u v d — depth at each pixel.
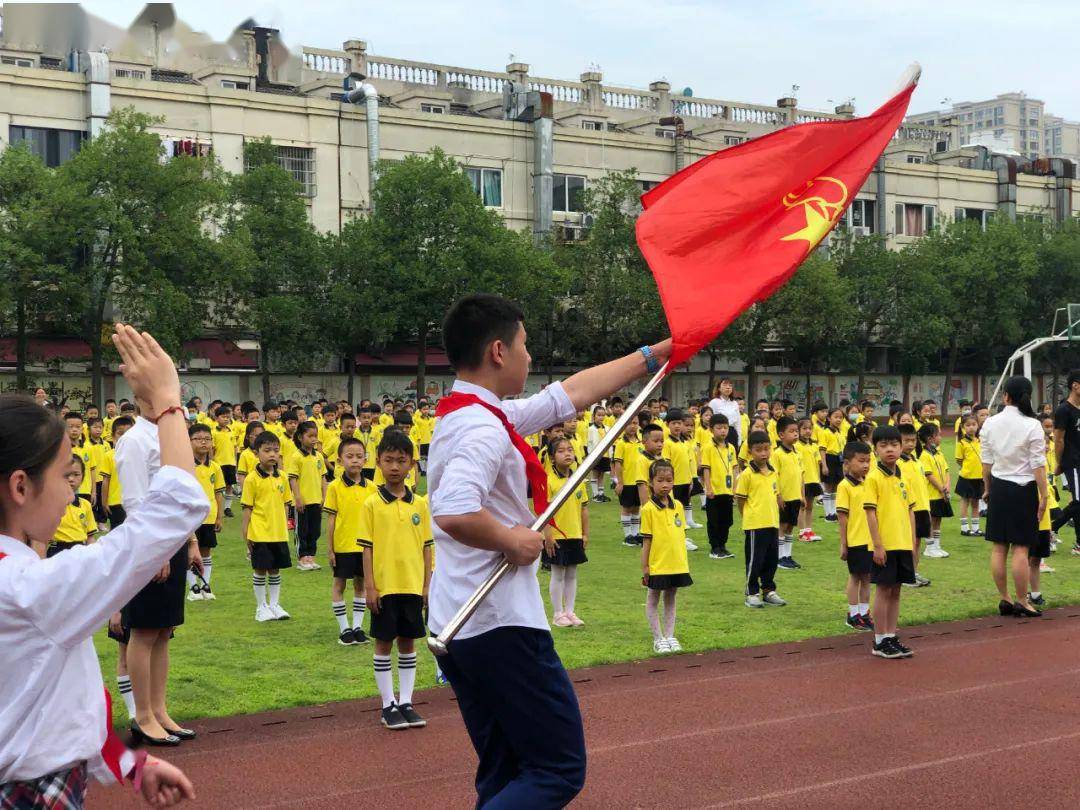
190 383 31.53
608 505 20.00
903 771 5.76
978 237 41.62
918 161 48.75
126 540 2.40
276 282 30.73
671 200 4.64
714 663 8.35
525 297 31.55
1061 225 45.56
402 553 6.81
